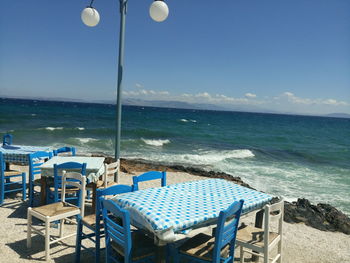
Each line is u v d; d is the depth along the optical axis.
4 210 6.51
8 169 7.98
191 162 18.14
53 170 6.06
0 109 59.47
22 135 25.42
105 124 43.50
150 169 13.43
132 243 3.84
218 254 3.46
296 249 5.89
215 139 33.34
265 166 18.08
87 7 6.53
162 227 3.14
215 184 5.03
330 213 8.94
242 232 4.38
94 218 4.55
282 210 4.31
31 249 4.82
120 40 6.70
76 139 23.53
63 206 4.99
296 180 14.41
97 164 6.42
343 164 21.02
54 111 67.00
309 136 46.12
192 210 3.65
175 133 35.94
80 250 4.66
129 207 3.68
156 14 6.25
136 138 29.08
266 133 46.16
